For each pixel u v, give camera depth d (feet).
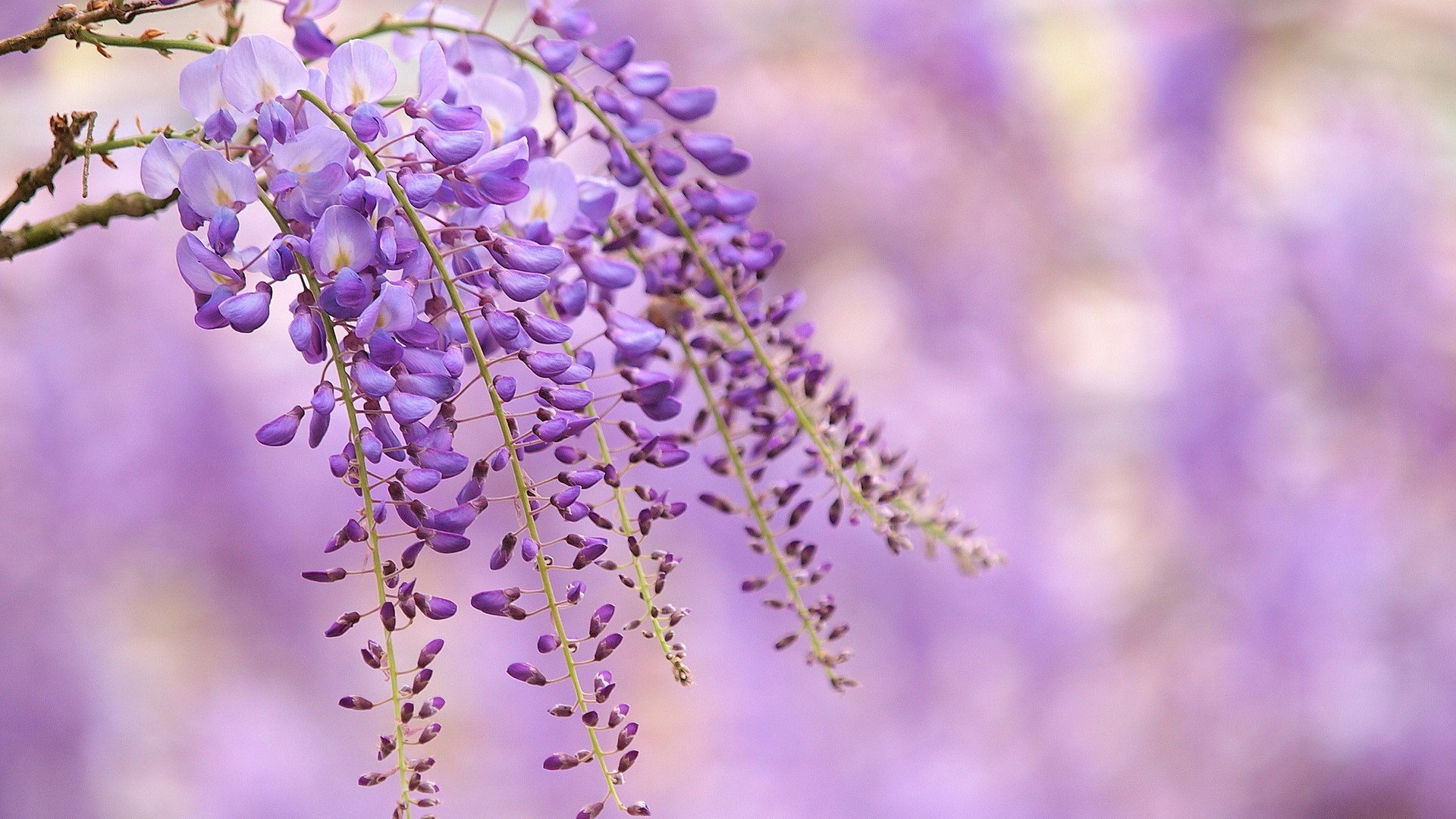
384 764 13.66
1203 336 14.20
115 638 13.14
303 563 13.32
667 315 4.39
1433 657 13.56
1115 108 14.48
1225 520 14.16
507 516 12.93
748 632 13.88
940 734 14.30
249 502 13.05
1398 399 13.82
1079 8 14.14
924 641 14.29
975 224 14.49
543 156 4.32
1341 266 13.82
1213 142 14.20
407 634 13.44
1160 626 14.35
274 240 4.02
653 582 4.09
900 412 14.58
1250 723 14.03
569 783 13.62
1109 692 14.48
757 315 4.37
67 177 10.68
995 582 14.39
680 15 13.98
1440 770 13.29
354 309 3.98
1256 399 14.07
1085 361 14.75
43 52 9.85
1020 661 14.42
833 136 14.32
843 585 14.07
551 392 4.05
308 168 4.02
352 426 3.99
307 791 13.37
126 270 12.93
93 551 12.85
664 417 4.24
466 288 4.08
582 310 4.27
